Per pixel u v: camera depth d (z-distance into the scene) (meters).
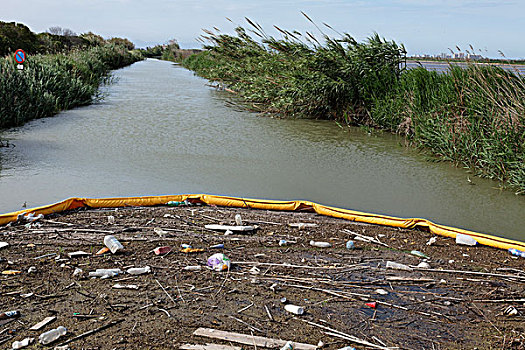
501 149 6.96
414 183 6.76
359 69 11.59
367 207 5.80
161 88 19.67
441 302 3.57
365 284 3.83
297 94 12.12
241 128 10.62
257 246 4.58
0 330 3.04
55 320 3.18
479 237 4.80
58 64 16.98
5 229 4.80
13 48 21.86
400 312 3.42
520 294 3.73
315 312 3.37
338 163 7.77
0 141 8.36
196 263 4.13
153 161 7.55
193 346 2.91
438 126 8.30
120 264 4.07
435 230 5.04
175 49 65.12
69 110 12.66
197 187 6.36
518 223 5.34
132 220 5.20
